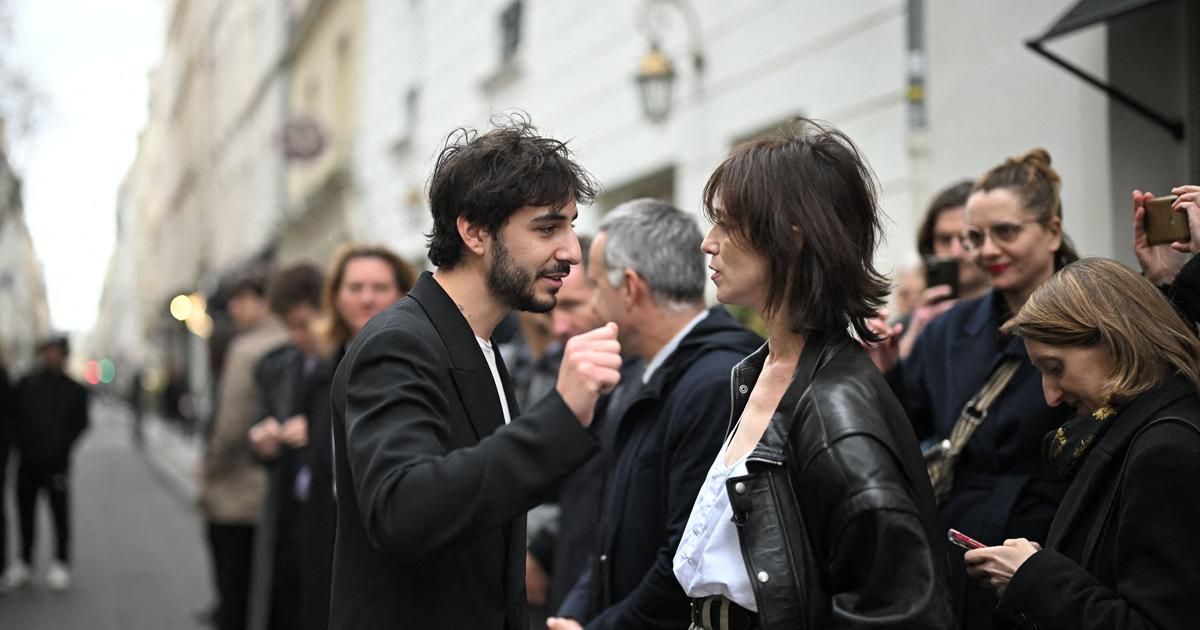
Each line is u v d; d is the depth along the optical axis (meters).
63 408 8.03
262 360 4.59
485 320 1.91
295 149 17.42
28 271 64.00
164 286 52.34
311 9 20.20
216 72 36.06
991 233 2.45
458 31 12.63
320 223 20.31
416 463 1.61
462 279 1.90
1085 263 1.92
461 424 1.80
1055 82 4.38
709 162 7.29
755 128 6.80
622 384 2.98
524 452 1.62
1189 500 1.66
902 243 5.37
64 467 8.04
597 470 2.97
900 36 5.43
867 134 5.70
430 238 1.95
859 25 5.76
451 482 1.57
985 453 2.30
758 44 6.73
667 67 7.47
